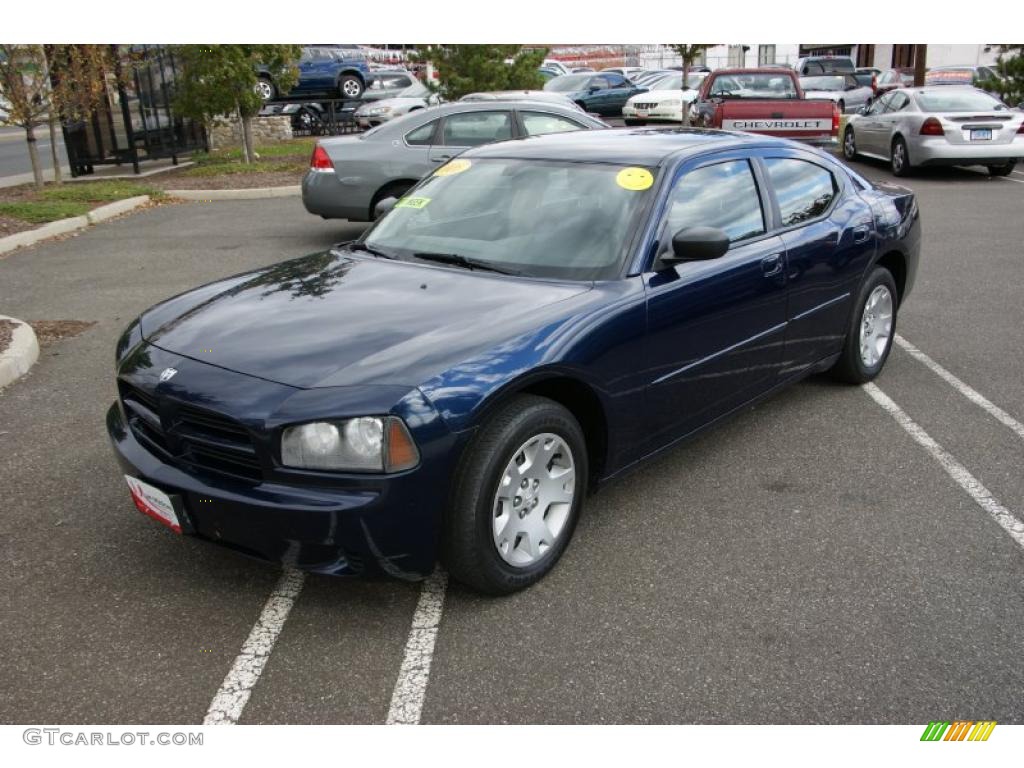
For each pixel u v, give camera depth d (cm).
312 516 275
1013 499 395
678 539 362
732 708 266
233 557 349
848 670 281
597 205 384
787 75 1595
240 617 311
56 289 795
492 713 265
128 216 1209
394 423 274
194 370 307
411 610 314
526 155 432
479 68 1889
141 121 1758
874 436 466
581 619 308
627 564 343
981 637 297
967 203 1230
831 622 305
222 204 1310
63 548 355
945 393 528
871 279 514
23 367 563
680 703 268
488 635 300
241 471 292
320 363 298
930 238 996
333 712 266
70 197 1286
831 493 402
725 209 413
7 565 344
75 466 430
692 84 2552
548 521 330
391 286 362
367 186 940
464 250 390
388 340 309
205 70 1634
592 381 331
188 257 928
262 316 340
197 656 290
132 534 366
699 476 421
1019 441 459
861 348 525
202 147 2006
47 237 1056
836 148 1850
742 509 388
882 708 265
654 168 392
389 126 955
